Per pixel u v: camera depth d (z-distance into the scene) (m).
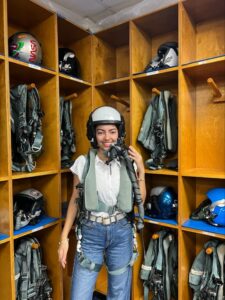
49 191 1.92
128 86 2.18
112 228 1.38
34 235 2.00
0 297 1.61
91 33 2.14
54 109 1.84
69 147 2.07
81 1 2.10
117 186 1.37
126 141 2.33
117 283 1.44
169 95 1.89
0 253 1.59
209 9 1.77
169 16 1.84
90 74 2.17
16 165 1.70
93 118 1.35
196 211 1.84
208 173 1.67
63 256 1.41
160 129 1.85
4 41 1.48
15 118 1.63
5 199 1.53
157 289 1.83
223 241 1.81
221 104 1.89
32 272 1.76
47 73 1.77
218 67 1.67
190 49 1.84
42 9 1.73
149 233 2.13
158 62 1.87
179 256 1.72
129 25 1.92
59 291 1.89
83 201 1.36
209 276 1.69
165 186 1.99
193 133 1.95
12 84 1.90
